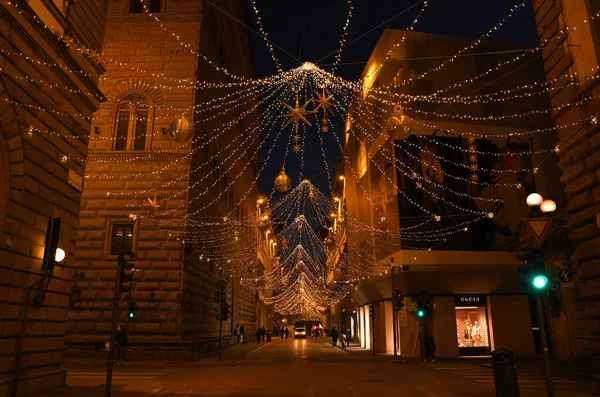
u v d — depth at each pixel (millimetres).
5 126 11359
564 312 24625
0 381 10898
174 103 25188
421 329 26734
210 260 29641
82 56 15164
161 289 23125
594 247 13328
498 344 27828
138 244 23578
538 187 29078
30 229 12281
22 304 11914
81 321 22672
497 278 27750
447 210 28031
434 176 28359
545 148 29812
